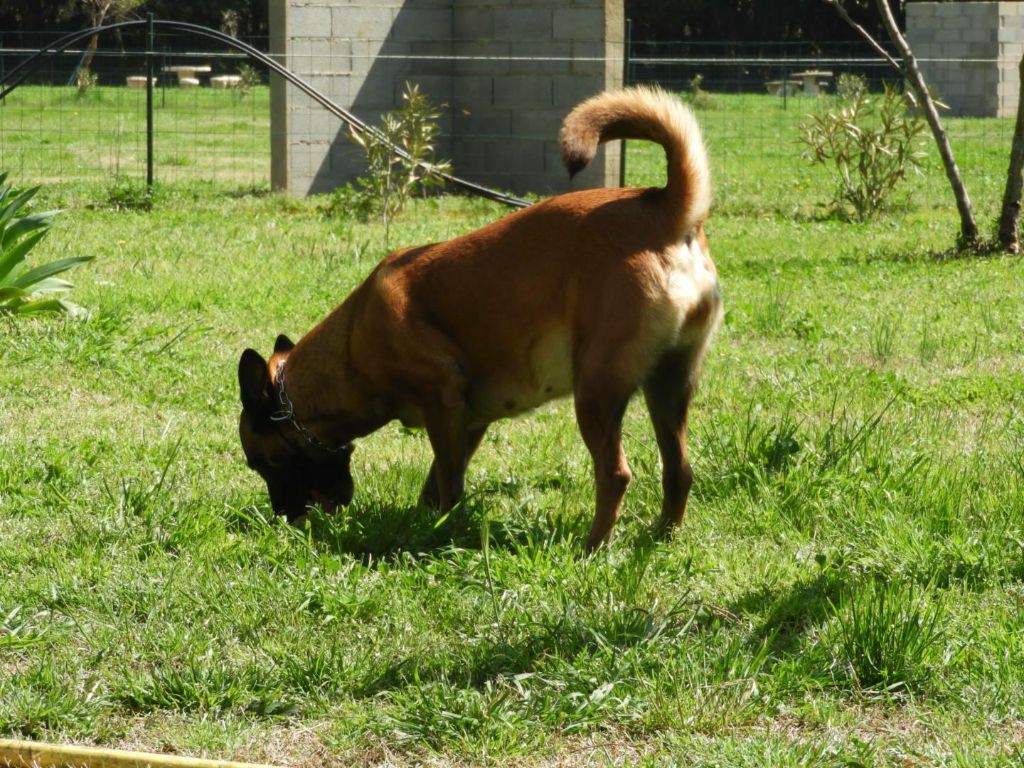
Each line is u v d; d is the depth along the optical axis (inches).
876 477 247.1
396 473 258.7
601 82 775.1
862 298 450.9
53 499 228.2
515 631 177.6
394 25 788.6
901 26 2134.6
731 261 540.1
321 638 177.8
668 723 154.1
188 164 911.7
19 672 165.0
